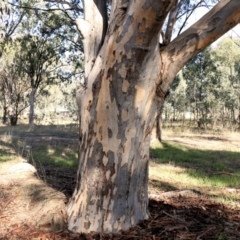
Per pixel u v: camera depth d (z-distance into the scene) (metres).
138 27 2.62
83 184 3.18
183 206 4.06
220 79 23.23
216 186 5.89
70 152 9.29
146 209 3.41
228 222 3.51
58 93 37.22
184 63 3.07
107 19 3.46
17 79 24.36
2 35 12.54
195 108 25.95
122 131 3.02
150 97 3.07
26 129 18.73
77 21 3.45
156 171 7.19
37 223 3.31
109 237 3.00
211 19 2.93
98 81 3.03
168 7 2.38
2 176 5.17
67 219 3.27
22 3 14.69
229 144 14.28
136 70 2.84
